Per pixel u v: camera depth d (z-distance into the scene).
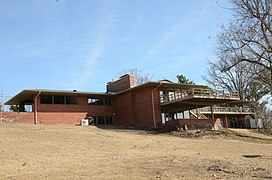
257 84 51.31
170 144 23.47
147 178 10.88
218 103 38.06
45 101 38.22
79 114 40.53
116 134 28.45
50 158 16.94
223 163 13.53
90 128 33.88
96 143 22.52
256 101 53.91
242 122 52.72
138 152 19.42
